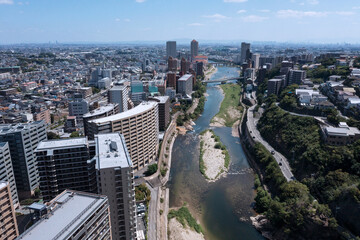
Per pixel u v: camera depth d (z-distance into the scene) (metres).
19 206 162.25
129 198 109.44
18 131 162.25
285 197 158.00
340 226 134.88
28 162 169.38
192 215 164.50
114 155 115.00
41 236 68.75
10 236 111.81
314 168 176.00
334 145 184.00
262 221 155.25
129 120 188.62
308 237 136.12
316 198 157.38
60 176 133.25
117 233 112.75
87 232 78.00
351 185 142.75
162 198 175.00
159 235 138.75
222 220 160.62
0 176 146.50
